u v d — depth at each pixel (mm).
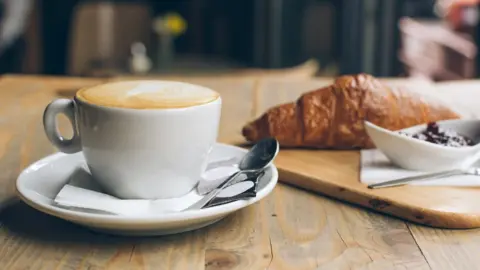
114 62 2812
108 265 522
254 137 778
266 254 538
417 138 705
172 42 3488
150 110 559
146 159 569
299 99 780
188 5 3549
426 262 532
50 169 630
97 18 2820
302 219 596
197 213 538
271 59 3172
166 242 552
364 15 2361
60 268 518
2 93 1049
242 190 584
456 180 654
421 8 3041
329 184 643
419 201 607
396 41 2375
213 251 541
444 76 2635
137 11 3039
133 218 528
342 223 592
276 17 3133
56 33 3639
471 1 2646
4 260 526
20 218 589
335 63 3102
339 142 763
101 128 567
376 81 783
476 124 728
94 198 562
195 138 576
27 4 3191
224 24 3520
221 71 3049
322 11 3115
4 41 2951
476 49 2453
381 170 683
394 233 577
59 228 572
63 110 603
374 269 521
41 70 3615
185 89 603
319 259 533
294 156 739
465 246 558
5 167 713
